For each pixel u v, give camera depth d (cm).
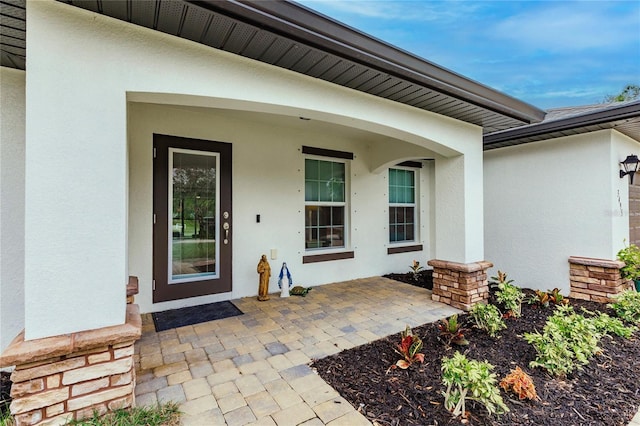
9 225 250
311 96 278
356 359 273
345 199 596
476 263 426
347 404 210
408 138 371
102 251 195
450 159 440
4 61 242
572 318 298
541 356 258
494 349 294
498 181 573
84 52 190
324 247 569
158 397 215
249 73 246
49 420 176
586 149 468
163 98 227
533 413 200
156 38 211
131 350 198
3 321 248
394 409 204
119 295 200
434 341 312
